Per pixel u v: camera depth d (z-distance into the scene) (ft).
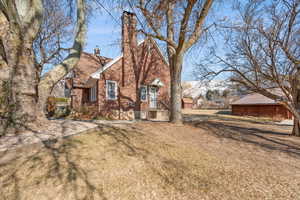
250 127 34.83
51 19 48.52
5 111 17.29
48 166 11.07
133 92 47.62
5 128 17.07
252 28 27.17
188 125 31.73
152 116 48.52
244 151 18.30
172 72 32.48
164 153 15.72
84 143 15.85
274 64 25.88
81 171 10.93
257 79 28.73
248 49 28.43
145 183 10.44
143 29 30.78
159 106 54.29
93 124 25.86
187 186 10.36
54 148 13.94
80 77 50.29
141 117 49.26
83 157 12.89
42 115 21.07
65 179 9.87
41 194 8.54
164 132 24.70
